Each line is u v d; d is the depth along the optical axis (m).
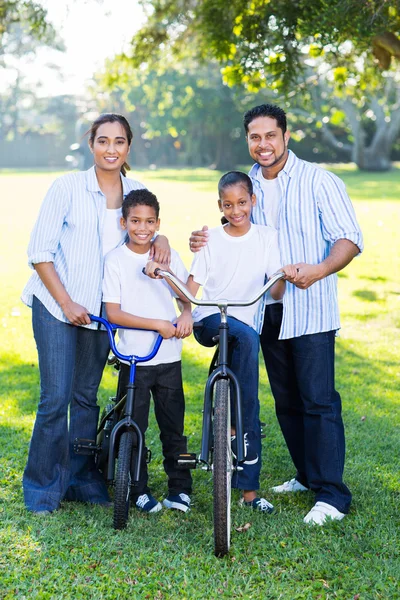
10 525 4.03
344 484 4.29
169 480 4.43
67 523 4.09
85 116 49.94
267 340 4.44
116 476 3.97
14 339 8.71
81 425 4.47
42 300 4.20
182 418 4.39
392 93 43.31
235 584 3.46
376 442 5.50
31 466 4.30
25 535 3.91
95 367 4.44
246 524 4.07
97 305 4.28
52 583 3.46
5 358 7.95
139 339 4.24
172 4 11.40
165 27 11.88
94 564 3.62
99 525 4.04
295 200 4.18
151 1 11.40
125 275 4.19
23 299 4.35
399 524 4.11
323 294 4.18
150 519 4.18
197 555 3.74
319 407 4.24
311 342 4.19
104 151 4.19
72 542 3.83
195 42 12.42
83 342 4.38
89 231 4.23
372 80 12.18
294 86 10.14
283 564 3.66
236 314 4.19
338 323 4.28
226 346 3.87
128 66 12.53
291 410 4.54
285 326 4.19
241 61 9.63
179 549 3.80
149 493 4.41
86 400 4.47
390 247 15.01
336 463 4.22
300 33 8.55
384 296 10.66
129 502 4.36
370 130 52.38
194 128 52.91
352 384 6.96
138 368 4.23
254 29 9.30
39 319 4.21
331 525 4.05
